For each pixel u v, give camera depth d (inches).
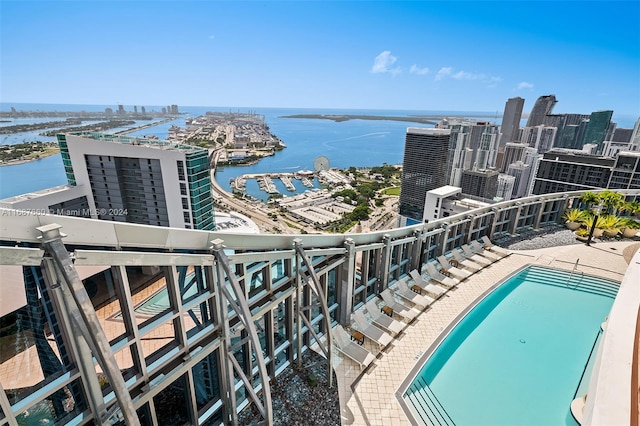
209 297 458.3
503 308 864.3
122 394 324.5
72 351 323.3
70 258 294.7
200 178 1867.6
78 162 1812.3
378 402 571.2
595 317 829.8
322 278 668.7
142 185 1839.3
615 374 375.9
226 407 520.4
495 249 1142.3
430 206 2057.1
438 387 621.3
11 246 275.3
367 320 753.0
